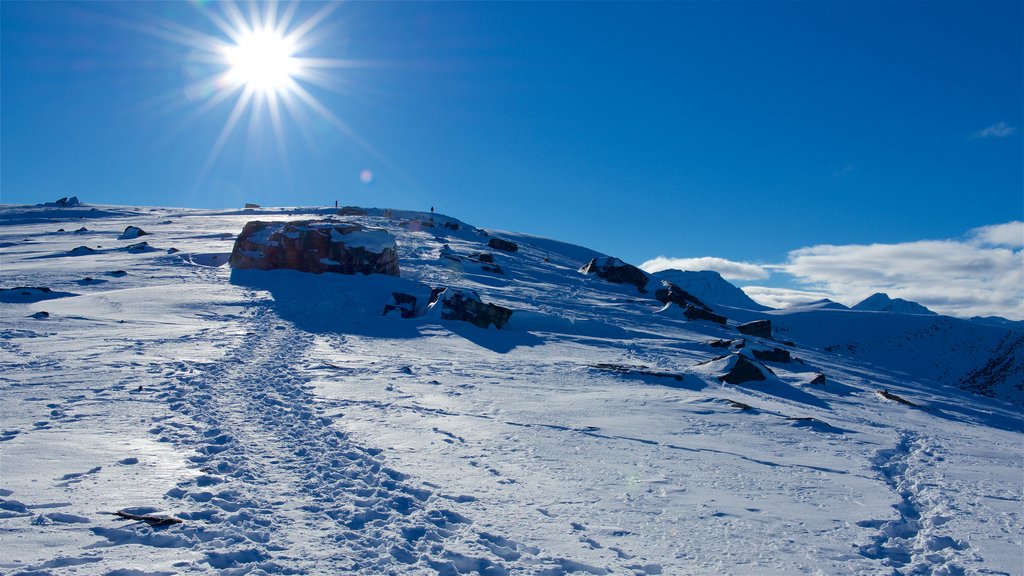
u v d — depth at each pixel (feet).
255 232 121.19
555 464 31.14
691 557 20.76
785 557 21.16
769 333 124.67
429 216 285.43
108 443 28.19
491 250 195.00
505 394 49.62
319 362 57.00
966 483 33.12
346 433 33.53
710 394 56.24
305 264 113.80
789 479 31.45
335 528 20.67
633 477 29.78
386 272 116.37
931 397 79.92
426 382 51.98
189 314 81.46
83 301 83.82
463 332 83.10
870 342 355.56
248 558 17.83
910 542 23.86
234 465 26.50
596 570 19.10
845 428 46.57
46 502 20.29
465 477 27.73
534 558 19.61
